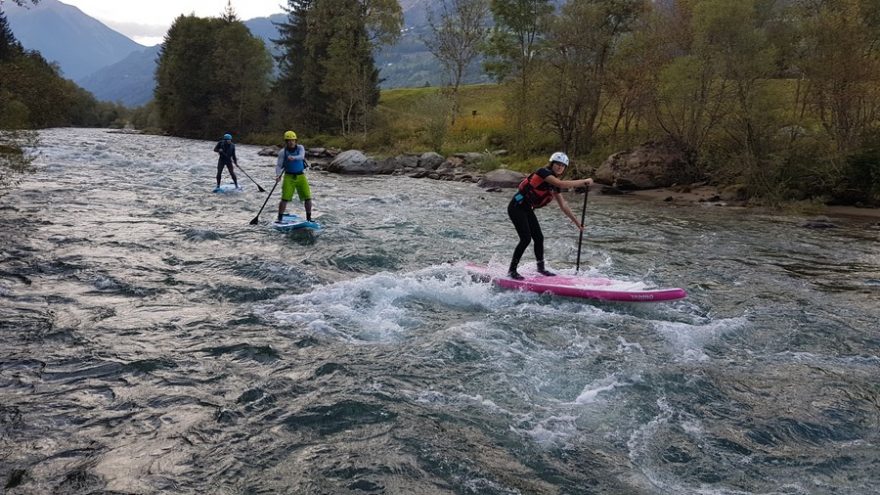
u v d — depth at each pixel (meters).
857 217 17.98
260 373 5.71
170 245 10.89
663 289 8.58
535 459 4.48
